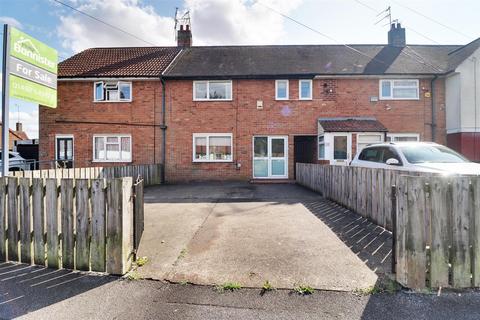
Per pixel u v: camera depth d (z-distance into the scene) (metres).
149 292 3.01
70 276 3.39
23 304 2.77
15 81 4.58
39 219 3.71
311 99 14.10
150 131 14.36
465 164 6.28
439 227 3.03
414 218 3.02
